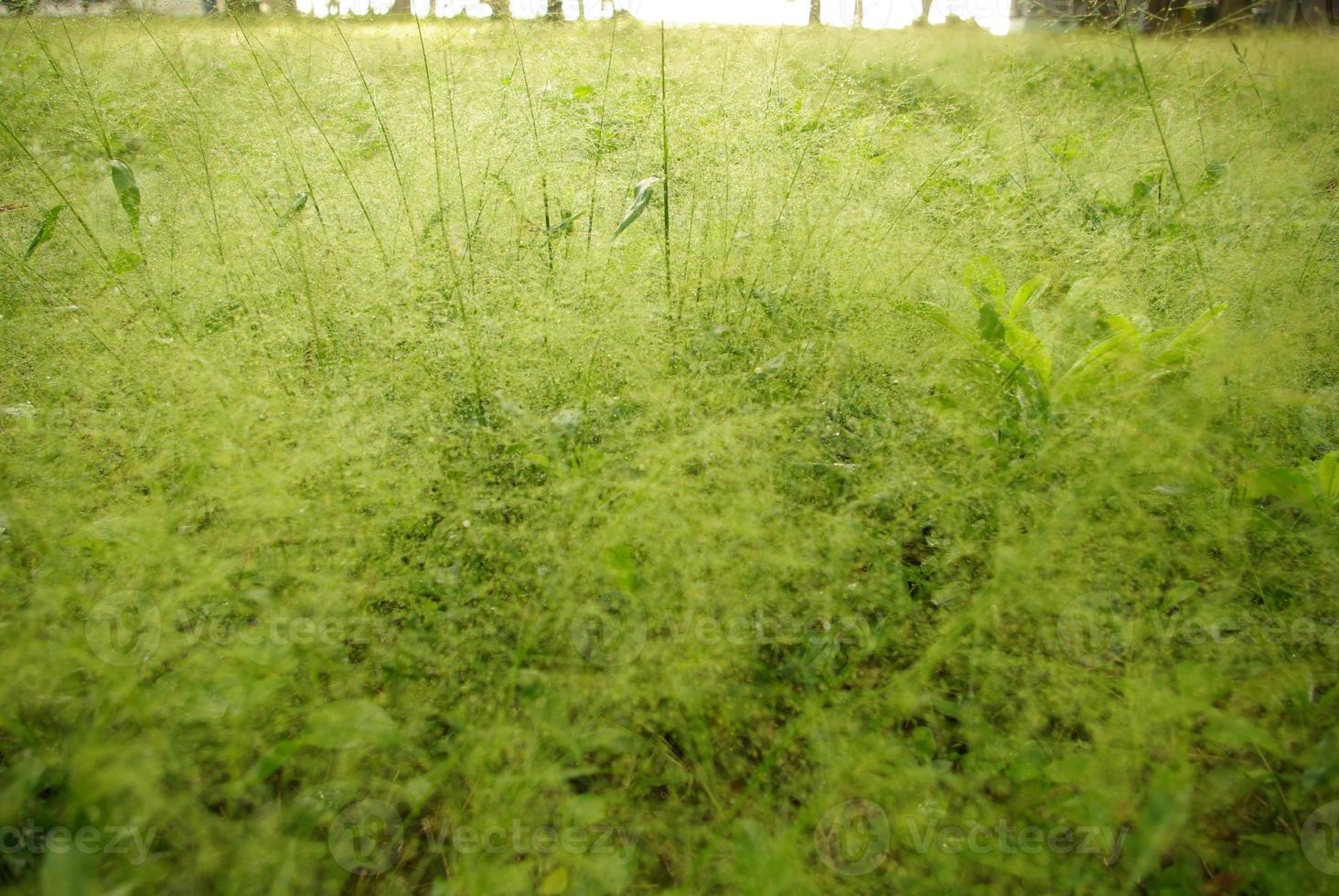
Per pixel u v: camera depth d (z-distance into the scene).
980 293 2.39
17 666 1.39
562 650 1.64
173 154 3.02
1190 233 2.82
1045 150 3.68
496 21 3.19
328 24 3.28
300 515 1.75
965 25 4.40
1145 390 2.06
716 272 2.69
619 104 3.04
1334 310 2.57
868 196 2.92
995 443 2.05
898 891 1.31
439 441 2.03
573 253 2.69
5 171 3.03
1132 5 2.90
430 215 2.78
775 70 3.11
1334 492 1.83
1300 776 1.45
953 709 1.55
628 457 1.96
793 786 1.47
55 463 1.92
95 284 2.54
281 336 2.35
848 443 2.20
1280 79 4.30
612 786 1.52
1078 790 1.44
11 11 3.16
